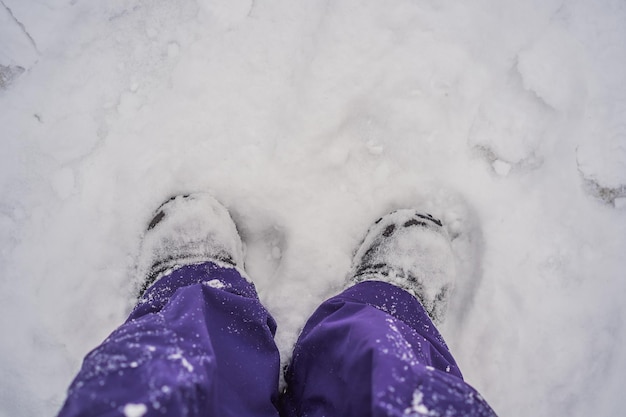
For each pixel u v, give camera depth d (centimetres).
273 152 124
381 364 76
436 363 99
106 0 125
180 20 126
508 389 127
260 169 124
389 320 94
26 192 124
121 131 124
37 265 123
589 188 128
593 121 128
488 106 127
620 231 129
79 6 125
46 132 124
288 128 124
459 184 126
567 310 128
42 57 125
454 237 130
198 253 115
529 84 126
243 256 127
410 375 74
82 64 125
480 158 127
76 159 124
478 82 126
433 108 126
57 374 122
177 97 125
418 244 122
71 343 122
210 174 124
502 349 127
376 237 125
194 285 97
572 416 128
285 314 125
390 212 129
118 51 126
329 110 123
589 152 128
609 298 128
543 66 126
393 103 125
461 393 71
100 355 71
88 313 123
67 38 125
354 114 126
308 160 124
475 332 127
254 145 124
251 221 127
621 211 129
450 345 128
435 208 129
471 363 127
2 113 124
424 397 70
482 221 127
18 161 124
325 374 94
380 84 125
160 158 124
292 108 124
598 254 128
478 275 128
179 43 126
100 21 126
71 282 123
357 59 125
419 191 128
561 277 128
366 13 125
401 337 87
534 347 127
